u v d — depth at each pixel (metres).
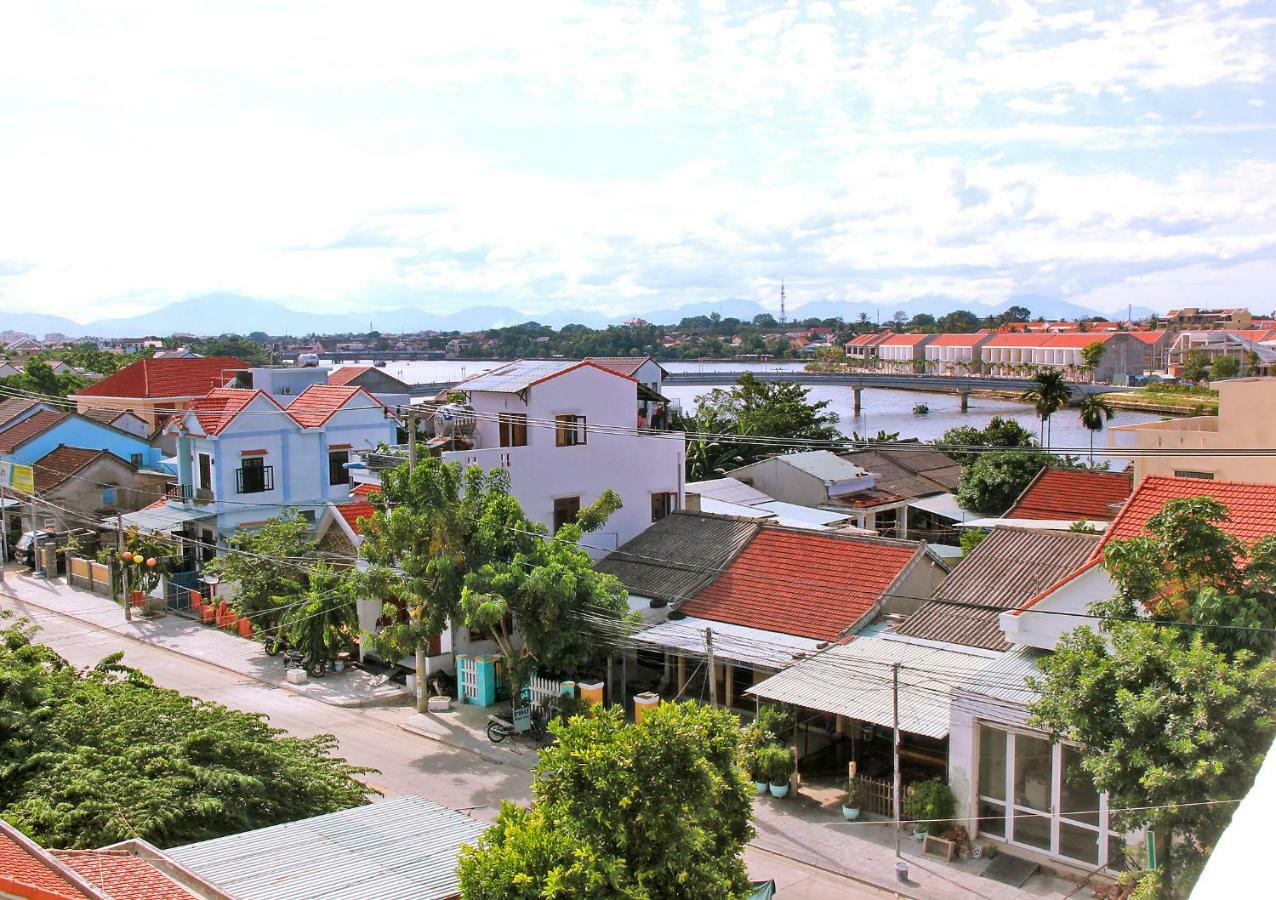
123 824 13.83
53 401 63.50
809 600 27.16
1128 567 16.89
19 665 17.70
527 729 26.62
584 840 11.45
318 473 44.19
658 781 11.72
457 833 13.84
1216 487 22.05
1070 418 120.12
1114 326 196.38
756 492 47.03
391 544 26.84
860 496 49.00
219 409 44.38
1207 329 189.38
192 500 42.62
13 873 9.86
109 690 19.11
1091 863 18.77
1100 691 14.81
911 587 27.45
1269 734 13.14
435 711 28.30
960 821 20.19
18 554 48.09
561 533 27.50
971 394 163.88
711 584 29.17
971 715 20.06
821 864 19.67
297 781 16.83
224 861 12.62
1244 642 15.17
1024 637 21.55
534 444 32.88
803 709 24.66
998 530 27.44
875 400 163.50
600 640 26.09
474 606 24.91
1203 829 13.33
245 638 35.56
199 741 16.39
